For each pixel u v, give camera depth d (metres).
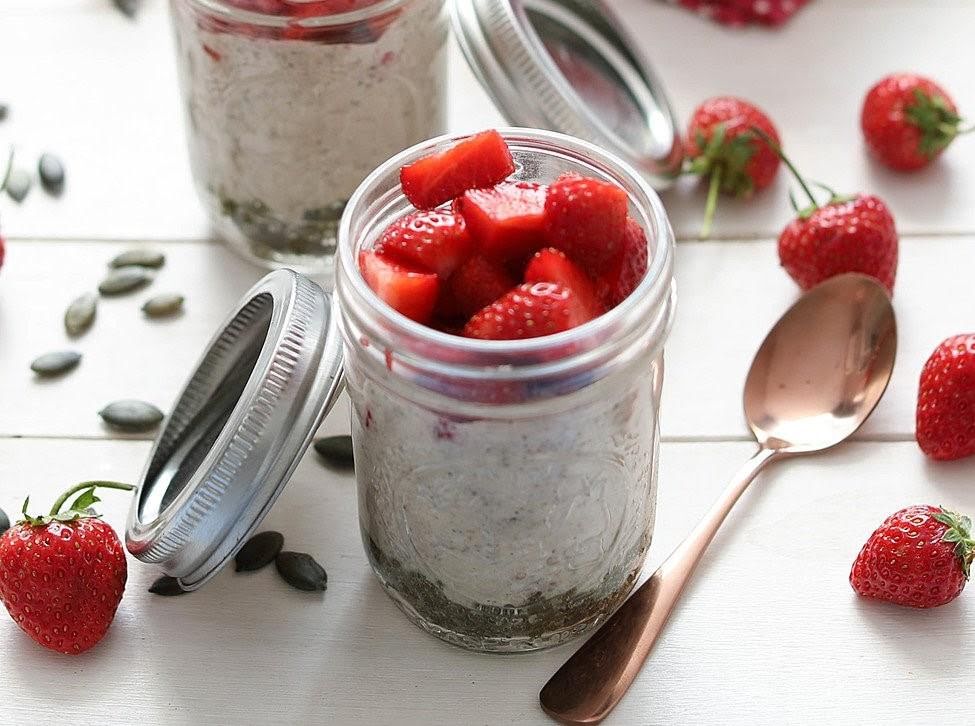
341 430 0.53
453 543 0.45
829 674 0.47
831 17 0.68
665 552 0.50
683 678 0.47
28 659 0.48
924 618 0.48
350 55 0.53
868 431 0.53
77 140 0.63
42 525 0.47
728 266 0.58
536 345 0.41
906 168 0.61
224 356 0.51
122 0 0.69
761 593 0.49
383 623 0.48
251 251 0.58
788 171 0.62
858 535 0.50
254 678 0.47
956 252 0.58
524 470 0.43
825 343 0.54
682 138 0.62
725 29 0.68
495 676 0.47
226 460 0.46
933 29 0.68
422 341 0.42
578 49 0.62
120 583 0.48
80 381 0.55
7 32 0.68
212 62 0.53
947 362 0.51
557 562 0.45
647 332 0.43
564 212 0.44
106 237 0.59
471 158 0.45
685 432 0.53
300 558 0.49
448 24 0.56
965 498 0.51
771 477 0.52
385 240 0.45
